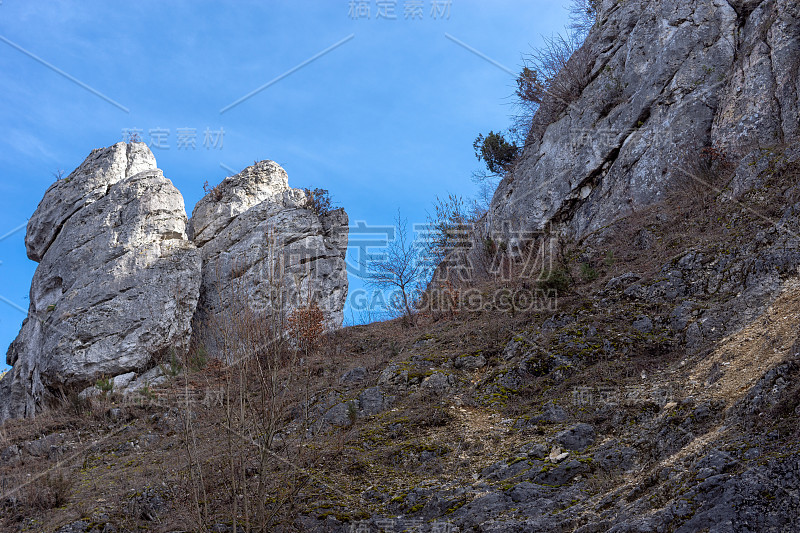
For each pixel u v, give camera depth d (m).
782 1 13.38
